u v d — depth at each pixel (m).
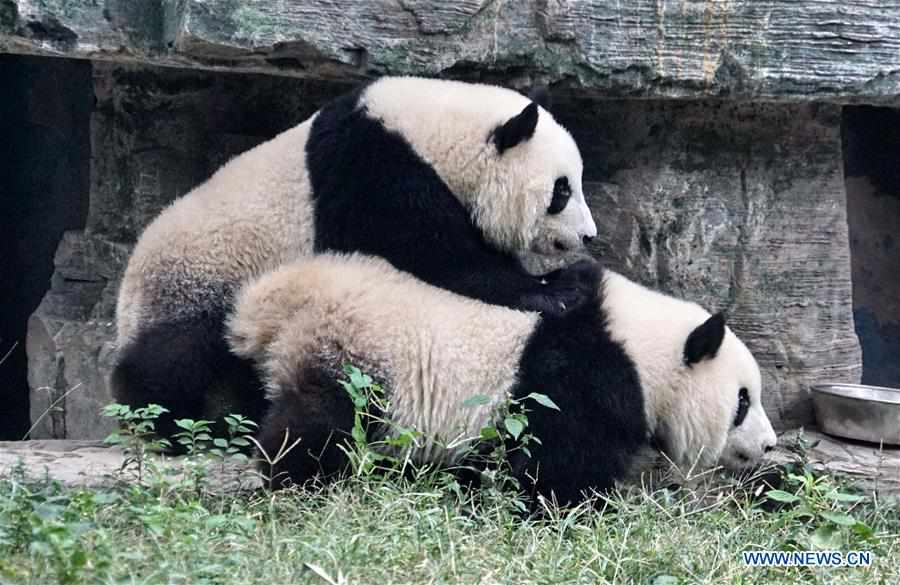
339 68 12.30
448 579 8.66
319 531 9.16
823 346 14.09
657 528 10.12
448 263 11.66
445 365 10.71
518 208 11.96
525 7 12.50
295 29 11.90
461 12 12.29
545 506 10.35
